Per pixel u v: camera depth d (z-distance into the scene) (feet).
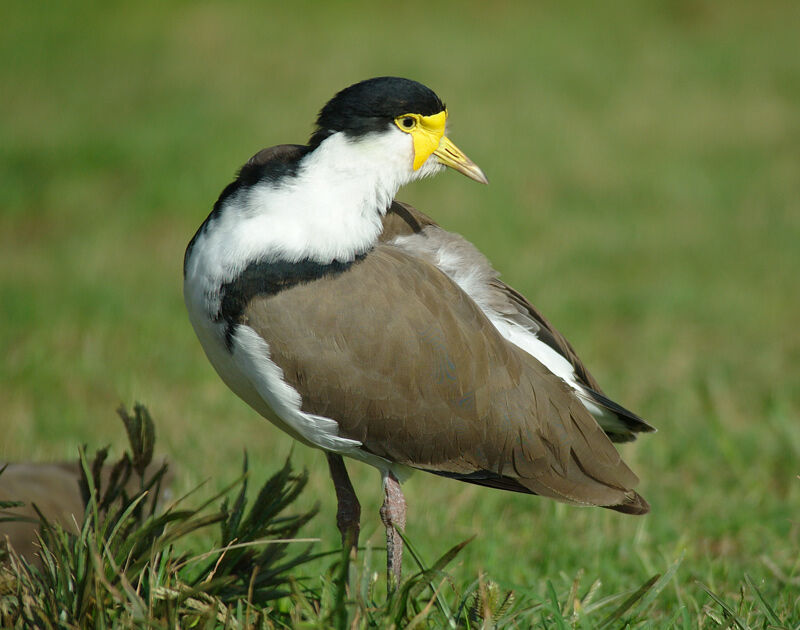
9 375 41.47
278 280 22.82
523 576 28.17
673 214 66.13
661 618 23.75
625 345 48.03
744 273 57.06
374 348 23.16
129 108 83.05
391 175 24.25
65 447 35.29
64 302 49.88
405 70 95.14
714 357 46.37
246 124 78.79
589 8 120.37
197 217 63.52
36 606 20.39
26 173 68.74
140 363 43.88
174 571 21.83
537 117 84.28
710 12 117.19
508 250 58.75
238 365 23.45
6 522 24.67
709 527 31.76
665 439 38.06
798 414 40.19
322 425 23.63
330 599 20.62
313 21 110.93
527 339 26.20
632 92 92.07
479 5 120.26
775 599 25.35
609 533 31.17
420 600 22.67
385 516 24.31
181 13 111.55
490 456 24.47
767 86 93.56
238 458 35.47
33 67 93.71
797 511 32.45
